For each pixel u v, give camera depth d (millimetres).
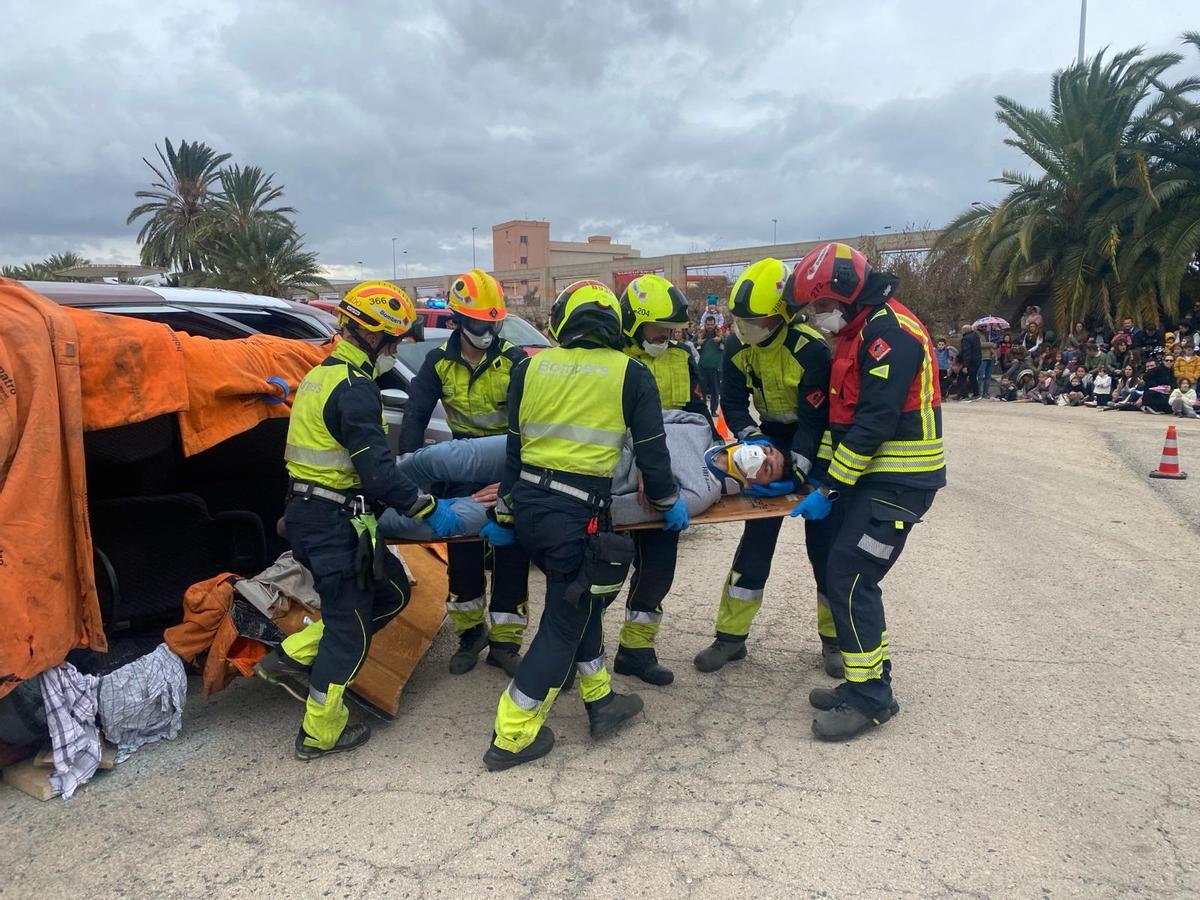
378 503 3439
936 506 8062
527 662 3246
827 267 3275
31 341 2975
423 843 2787
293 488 3275
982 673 4117
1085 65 19953
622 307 3875
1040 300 23578
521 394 3236
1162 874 2602
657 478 3207
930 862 2660
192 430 3717
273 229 31938
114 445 3883
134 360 3424
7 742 3045
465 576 4160
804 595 5449
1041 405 18078
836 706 3520
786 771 3227
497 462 3873
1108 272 20328
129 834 2854
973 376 20391
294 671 3332
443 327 9734
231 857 2723
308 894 2541
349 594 3266
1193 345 17016
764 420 4195
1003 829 2836
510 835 2828
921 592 5418
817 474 3818
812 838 2791
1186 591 5371
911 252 26844
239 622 3480
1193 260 20172
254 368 4004
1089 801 2998
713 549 6633
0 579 2816
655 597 3965
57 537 2992
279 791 3113
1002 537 6844
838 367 3523
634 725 3635
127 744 3352
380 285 3295
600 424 3123
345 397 3164
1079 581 5621
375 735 3562
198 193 40375
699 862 2672
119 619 3947
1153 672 4109
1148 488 8742
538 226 97438
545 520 3133
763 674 4180
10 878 2627
